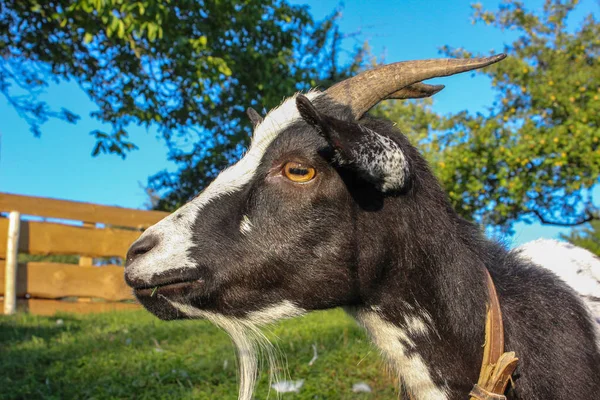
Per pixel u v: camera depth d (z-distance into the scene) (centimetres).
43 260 252
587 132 213
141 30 184
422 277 56
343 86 59
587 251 74
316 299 55
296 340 132
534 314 57
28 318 162
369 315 58
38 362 114
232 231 55
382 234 55
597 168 211
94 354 120
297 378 106
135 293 55
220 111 254
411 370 57
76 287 193
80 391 97
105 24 211
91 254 199
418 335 56
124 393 97
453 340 56
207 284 54
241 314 56
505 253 65
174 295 54
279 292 55
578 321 58
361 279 55
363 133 49
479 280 57
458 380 56
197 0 219
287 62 256
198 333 145
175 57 221
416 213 56
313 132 54
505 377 52
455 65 55
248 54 233
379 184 52
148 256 54
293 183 54
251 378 62
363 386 102
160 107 252
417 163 59
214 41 230
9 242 178
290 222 54
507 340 56
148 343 133
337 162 52
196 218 55
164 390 99
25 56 258
